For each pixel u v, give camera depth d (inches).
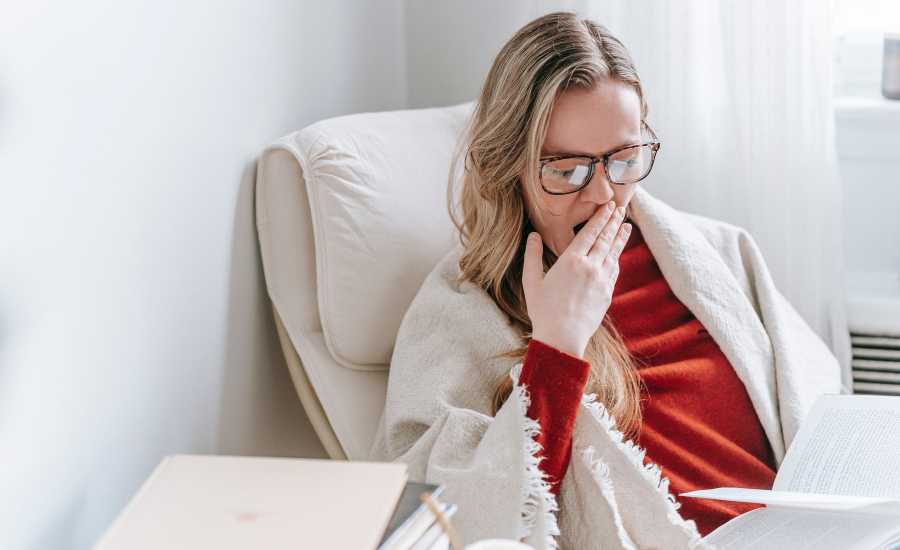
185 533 27.1
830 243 67.1
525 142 42.8
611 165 42.1
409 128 56.0
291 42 55.4
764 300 53.2
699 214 69.4
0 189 31.2
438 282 46.9
